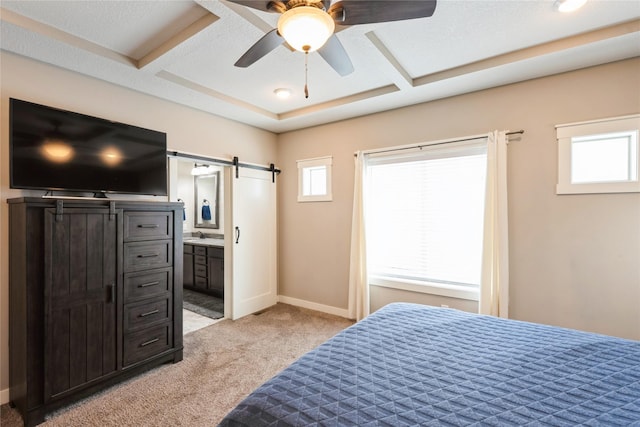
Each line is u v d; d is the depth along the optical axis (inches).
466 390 43.9
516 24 80.2
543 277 104.0
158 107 120.7
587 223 97.5
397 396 42.3
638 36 79.7
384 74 104.0
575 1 70.9
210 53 93.6
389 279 137.1
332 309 156.1
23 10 72.5
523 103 107.7
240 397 85.1
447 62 100.7
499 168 109.0
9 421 75.4
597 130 95.1
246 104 136.0
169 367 101.3
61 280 79.0
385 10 54.4
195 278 197.5
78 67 94.8
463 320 72.7
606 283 94.8
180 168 220.8
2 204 83.0
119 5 71.9
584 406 40.4
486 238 110.6
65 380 79.3
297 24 54.2
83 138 93.8
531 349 57.1
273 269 172.2
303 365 51.4
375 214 143.6
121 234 90.9
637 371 49.1
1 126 83.5
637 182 90.1
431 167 129.0
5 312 83.3
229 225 150.6
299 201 167.3
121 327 90.4
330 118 149.1
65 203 79.9
